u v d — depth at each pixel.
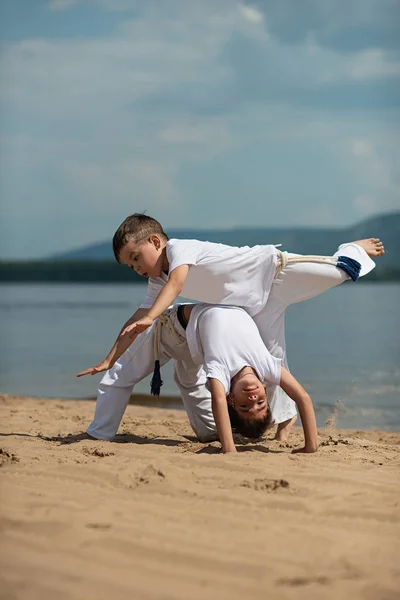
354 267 5.23
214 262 4.97
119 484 3.76
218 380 4.70
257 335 4.93
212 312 5.00
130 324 5.21
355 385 9.84
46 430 5.92
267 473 3.95
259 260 5.08
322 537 2.97
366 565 2.68
